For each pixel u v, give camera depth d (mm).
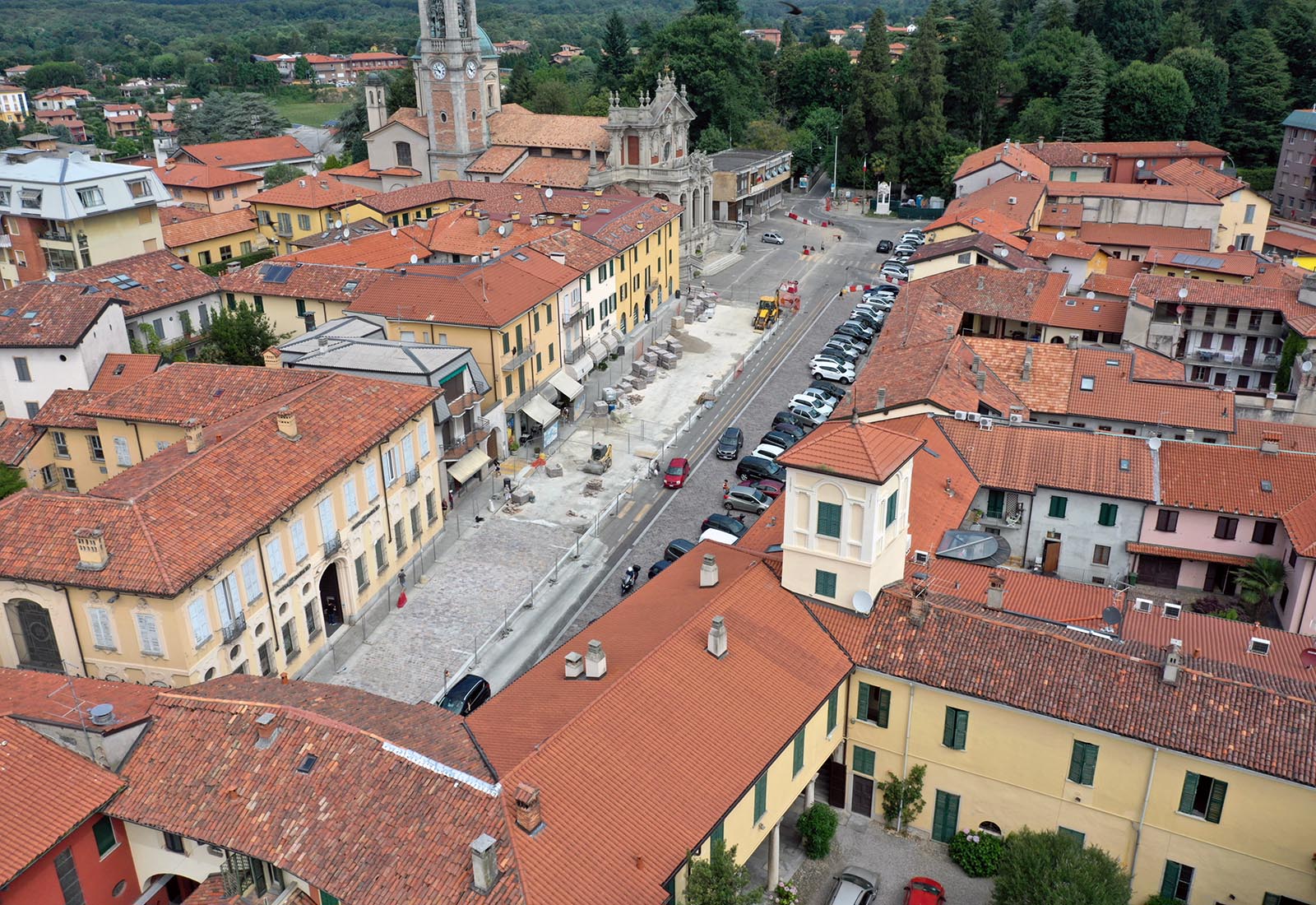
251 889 35500
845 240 155000
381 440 60344
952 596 48781
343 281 91812
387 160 154625
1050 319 93750
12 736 37781
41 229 109688
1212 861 40312
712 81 180250
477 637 59719
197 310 97812
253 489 52156
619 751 37156
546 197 127625
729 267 141375
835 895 42000
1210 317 92625
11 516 48688
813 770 44219
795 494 46531
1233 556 61844
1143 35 191625
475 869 31422
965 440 65812
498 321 79438
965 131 183750
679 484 78000
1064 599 49656
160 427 65875
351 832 34219
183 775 37438
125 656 47500
